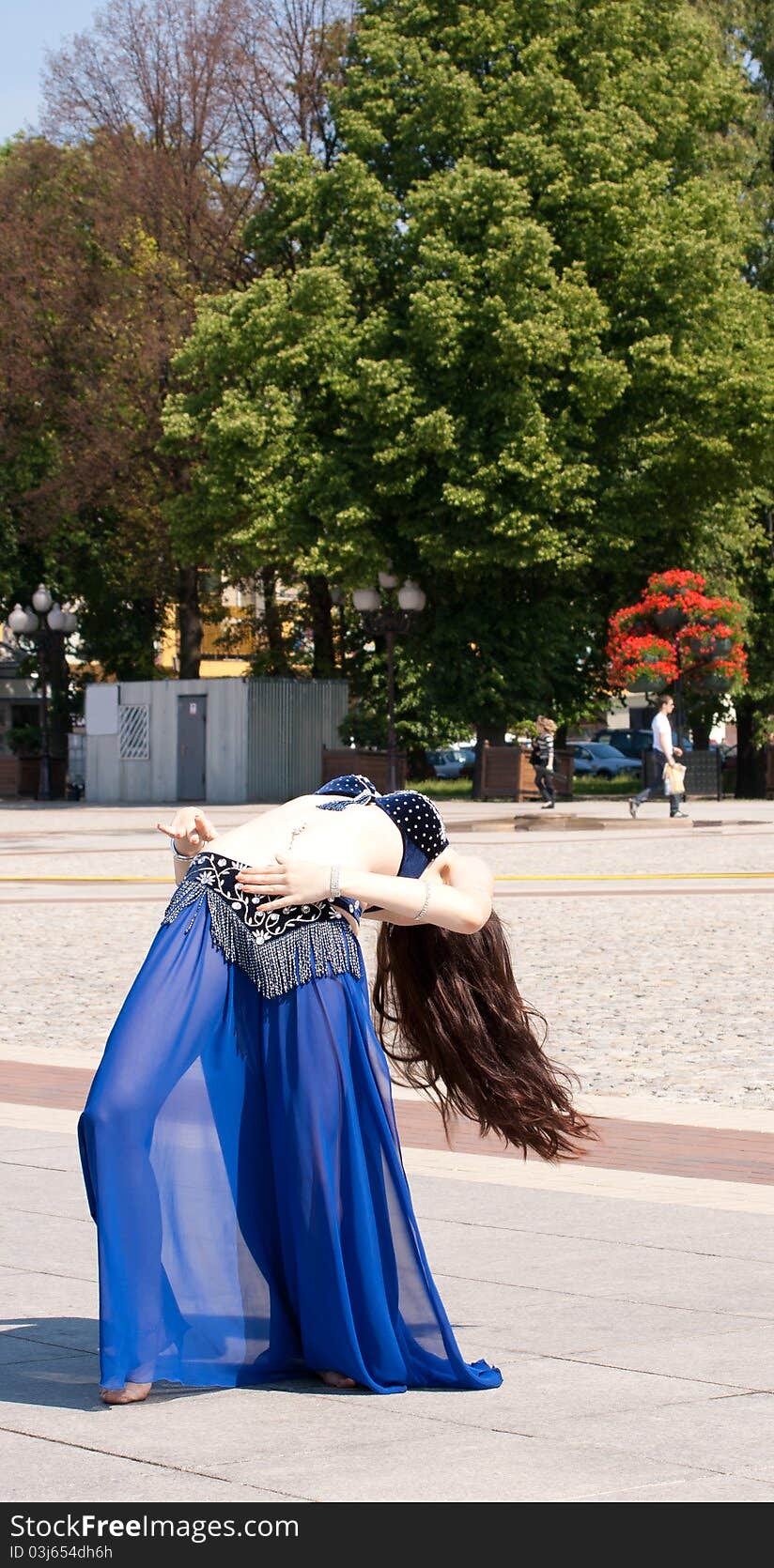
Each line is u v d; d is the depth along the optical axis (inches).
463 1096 187.0
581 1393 165.3
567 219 1620.3
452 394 1596.9
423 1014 183.5
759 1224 235.8
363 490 1637.6
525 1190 257.8
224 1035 169.6
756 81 1936.5
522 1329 188.2
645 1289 203.9
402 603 1325.0
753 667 1859.0
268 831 176.4
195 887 172.4
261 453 1608.0
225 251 1856.5
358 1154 168.7
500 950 184.4
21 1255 221.5
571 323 1566.2
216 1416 159.3
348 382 1596.9
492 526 1567.4
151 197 1807.3
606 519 1642.5
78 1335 187.3
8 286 1877.5
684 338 1633.9
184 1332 168.1
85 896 795.4
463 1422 157.2
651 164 1657.2
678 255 1606.8
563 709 1788.9
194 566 1972.2
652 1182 261.7
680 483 1691.7
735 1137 294.2
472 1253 221.3
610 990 481.1
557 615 1712.6
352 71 1702.8
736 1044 391.9
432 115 1644.9
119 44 1875.0
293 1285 171.3
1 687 2496.3
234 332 1620.3
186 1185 168.4
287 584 1996.8
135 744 1802.4
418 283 1594.5
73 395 1902.1
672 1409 160.1
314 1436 153.0
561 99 1612.9
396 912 171.6
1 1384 169.6
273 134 1856.5
